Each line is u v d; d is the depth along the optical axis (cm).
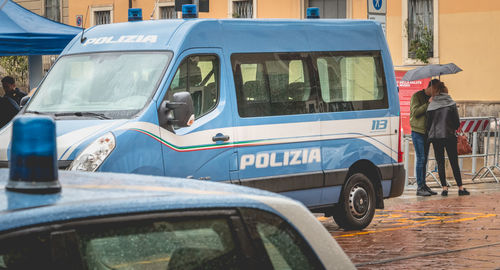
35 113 1149
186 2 1838
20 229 292
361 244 1301
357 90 1420
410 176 2427
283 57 1302
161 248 322
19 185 323
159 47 1175
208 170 1174
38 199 315
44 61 4566
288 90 1304
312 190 1338
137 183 376
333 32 1391
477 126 2350
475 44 3541
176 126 1130
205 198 344
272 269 348
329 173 1361
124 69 1170
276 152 1276
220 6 4106
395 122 1482
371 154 1438
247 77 1244
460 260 1157
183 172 1138
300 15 3894
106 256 308
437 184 2219
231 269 338
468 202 1855
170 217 329
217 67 1207
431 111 1980
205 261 334
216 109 1195
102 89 1155
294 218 363
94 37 1249
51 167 326
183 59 1164
